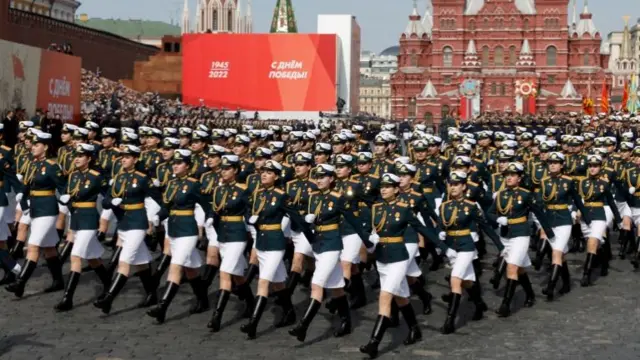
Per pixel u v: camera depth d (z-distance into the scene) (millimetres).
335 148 23359
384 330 15328
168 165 23141
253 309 16594
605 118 45000
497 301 20188
